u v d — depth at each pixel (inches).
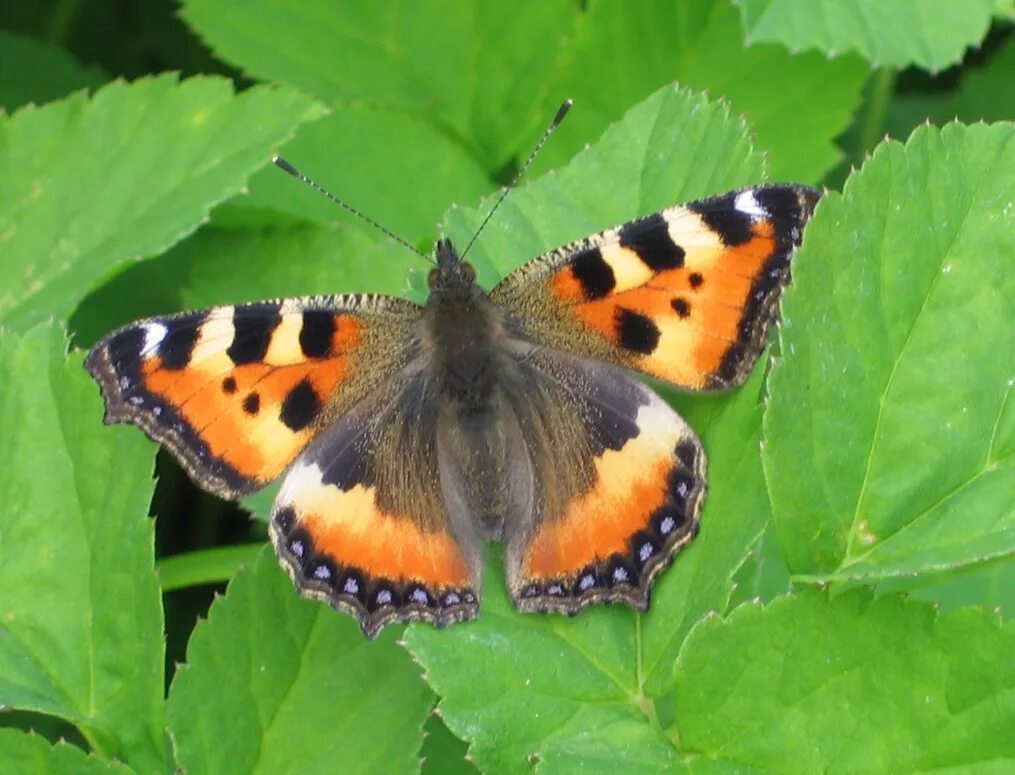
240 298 13.0
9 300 12.8
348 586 11.5
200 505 13.2
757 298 11.5
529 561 11.4
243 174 12.8
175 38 14.3
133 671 11.7
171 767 11.6
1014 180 11.3
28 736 11.4
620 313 11.7
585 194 12.0
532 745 11.2
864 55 12.6
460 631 11.3
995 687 10.9
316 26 13.8
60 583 11.7
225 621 11.6
